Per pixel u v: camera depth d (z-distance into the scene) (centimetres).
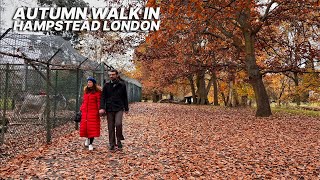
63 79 1528
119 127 860
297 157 795
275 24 2011
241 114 2150
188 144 952
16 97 1236
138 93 5288
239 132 1219
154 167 677
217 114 2156
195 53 2391
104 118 1648
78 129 1234
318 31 2423
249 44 1891
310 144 977
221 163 720
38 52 1267
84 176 607
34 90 1261
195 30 1659
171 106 3344
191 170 660
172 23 1090
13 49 1024
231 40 2131
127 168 671
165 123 1530
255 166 704
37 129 1208
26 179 589
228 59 2511
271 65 2133
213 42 2272
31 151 837
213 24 1633
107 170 655
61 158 757
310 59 1933
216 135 1137
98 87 877
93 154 803
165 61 2975
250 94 3253
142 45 2403
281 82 3834
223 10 1309
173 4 985
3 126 886
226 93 4691
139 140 1019
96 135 848
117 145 865
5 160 740
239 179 605
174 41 2142
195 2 966
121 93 868
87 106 859
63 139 1013
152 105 3566
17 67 1117
